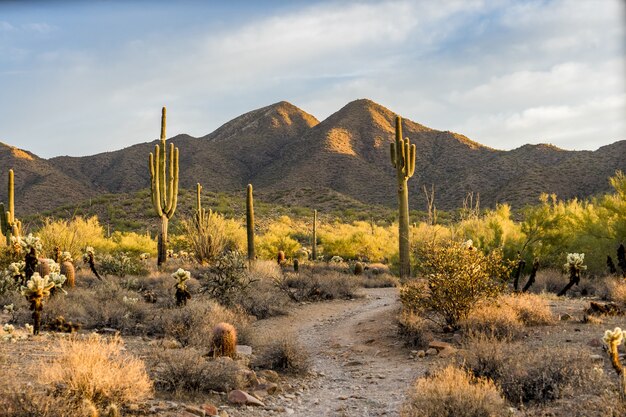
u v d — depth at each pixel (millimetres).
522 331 10453
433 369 8633
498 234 21344
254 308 16484
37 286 10781
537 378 7043
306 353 9977
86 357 6656
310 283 21266
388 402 7625
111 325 12812
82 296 15242
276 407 7379
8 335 10109
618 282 15719
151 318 13320
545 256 20875
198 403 7129
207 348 10203
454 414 6129
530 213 21859
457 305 11859
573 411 6137
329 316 16859
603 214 21422
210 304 13445
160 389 7457
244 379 8164
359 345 11898
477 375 7695
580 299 15578
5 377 6297
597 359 8008
